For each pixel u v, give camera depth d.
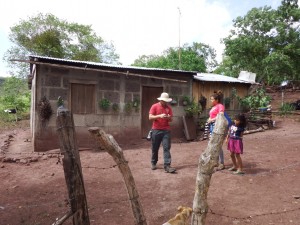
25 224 4.64
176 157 8.97
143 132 12.14
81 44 31.53
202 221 2.72
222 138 2.67
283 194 5.60
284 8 22.30
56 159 8.84
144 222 2.96
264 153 8.82
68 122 2.98
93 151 10.14
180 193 5.87
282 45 22.33
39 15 29.28
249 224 4.42
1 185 6.65
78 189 3.00
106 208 5.23
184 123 12.76
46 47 28.67
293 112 17.41
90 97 10.94
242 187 6.05
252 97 15.02
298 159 7.88
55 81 10.28
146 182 6.66
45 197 5.84
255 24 22.45
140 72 11.82
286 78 22.94
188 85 13.14
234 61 23.48
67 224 4.58
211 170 2.68
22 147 10.93
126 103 11.56
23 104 24.73
